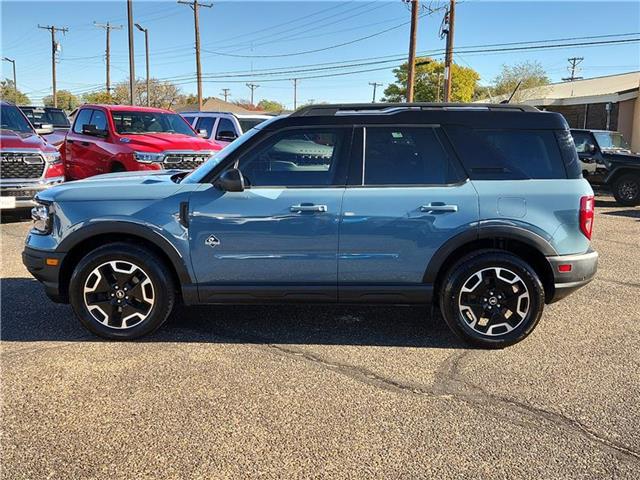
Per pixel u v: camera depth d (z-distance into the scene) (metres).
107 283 4.40
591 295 5.87
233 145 4.55
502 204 4.21
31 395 3.55
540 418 3.33
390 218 4.22
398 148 4.33
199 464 2.86
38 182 9.17
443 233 4.22
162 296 4.41
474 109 4.38
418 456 2.94
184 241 4.31
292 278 4.34
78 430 3.16
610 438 3.12
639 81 30.02
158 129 11.24
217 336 4.61
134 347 4.35
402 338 4.61
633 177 13.38
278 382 3.78
